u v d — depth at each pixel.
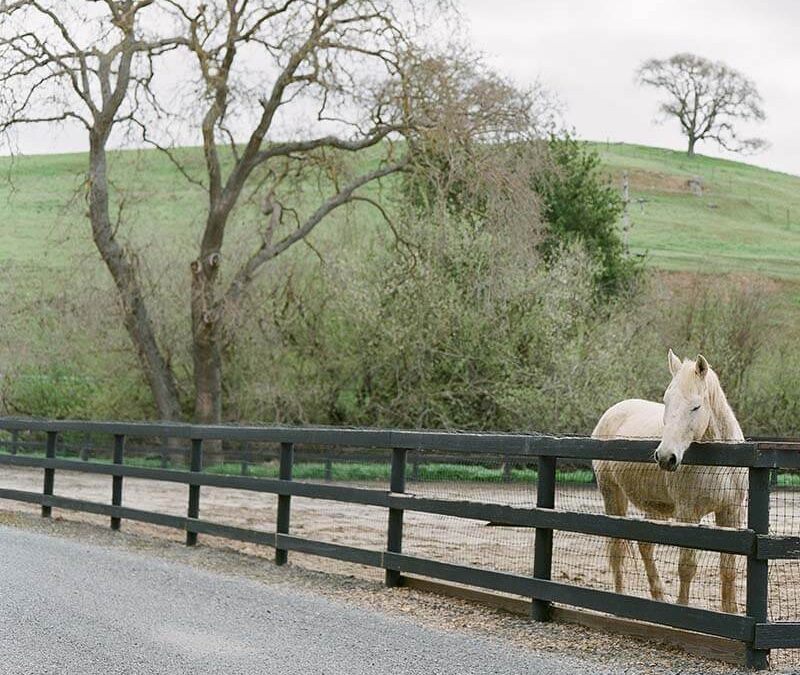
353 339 31.64
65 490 21.98
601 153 110.94
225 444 29.27
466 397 30.58
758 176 111.19
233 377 32.84
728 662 6.75
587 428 28.69
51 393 33.03
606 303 34.91
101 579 9.70
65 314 31.27
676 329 33.59
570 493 11.98
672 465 7.05
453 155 27.36
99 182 29.58
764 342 33.41
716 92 105.88
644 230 75.25
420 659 6.79
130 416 33.44
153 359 30.92
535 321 29.61
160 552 12.02
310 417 32.12
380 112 28.95
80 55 28.67
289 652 6.90
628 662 6.77
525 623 8.09
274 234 32.59
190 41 28.25
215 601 8.77
